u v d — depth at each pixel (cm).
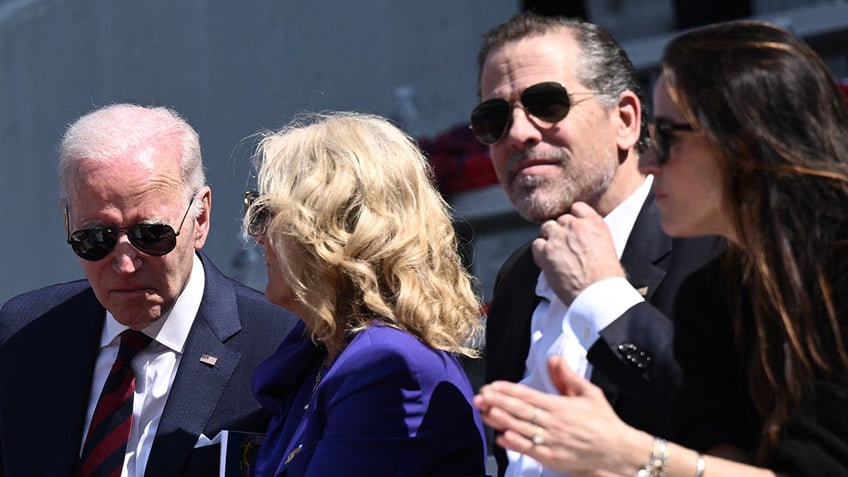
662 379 655
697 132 623
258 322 998
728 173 619
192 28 2702
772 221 601
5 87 3219
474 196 1728
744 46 627
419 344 776
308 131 823
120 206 909
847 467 574
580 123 821
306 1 2462
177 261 937
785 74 616
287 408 856
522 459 778
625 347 667
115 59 2905
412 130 2203
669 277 762
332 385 768
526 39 841
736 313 647
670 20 1991
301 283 788
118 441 943
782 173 602
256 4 2552
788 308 593
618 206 838
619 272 693
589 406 611
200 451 930
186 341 974
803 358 588
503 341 861
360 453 741
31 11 3122
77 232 912
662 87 655
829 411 582
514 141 822
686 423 655
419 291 779
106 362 995
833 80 628
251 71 2567
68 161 927
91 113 962
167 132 948
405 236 785
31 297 1055
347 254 773
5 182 3194
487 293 1764
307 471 750
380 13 2312
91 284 938
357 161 793
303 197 783
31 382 994
